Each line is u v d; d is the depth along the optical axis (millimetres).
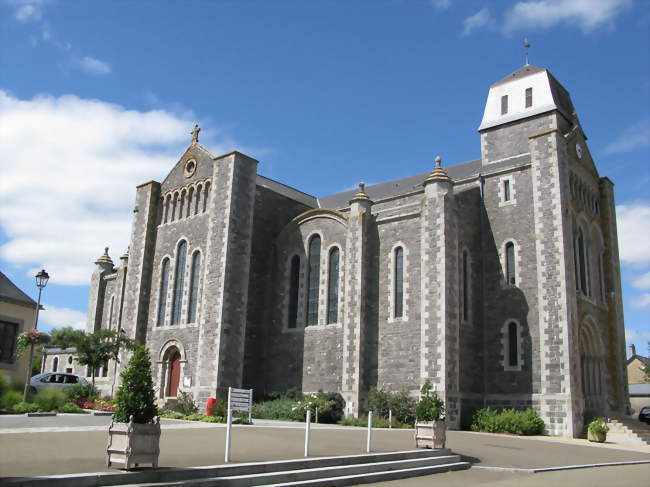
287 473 12883
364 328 30812
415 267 30250
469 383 29422
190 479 11555
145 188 40000
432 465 16875
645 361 63688
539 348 29047
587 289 32875
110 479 10578
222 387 31406
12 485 9484
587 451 21766
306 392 32281
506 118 36188
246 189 34969
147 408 11891
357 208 32406
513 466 17547
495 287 31453
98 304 47969
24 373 30422
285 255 35719
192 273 35469
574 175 33312
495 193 32750
